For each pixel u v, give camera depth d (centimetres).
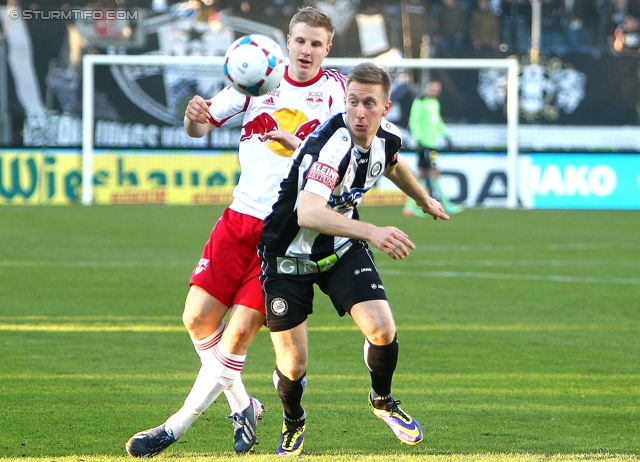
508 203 8556
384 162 1689
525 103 8975
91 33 8425
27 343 2733
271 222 1666
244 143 1847
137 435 1667
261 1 8750
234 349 1727
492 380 2381
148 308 3394
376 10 8888
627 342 2919
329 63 7912
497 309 3503
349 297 1672
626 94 9081
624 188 8700
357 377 2395
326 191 1577
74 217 6762
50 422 1903
